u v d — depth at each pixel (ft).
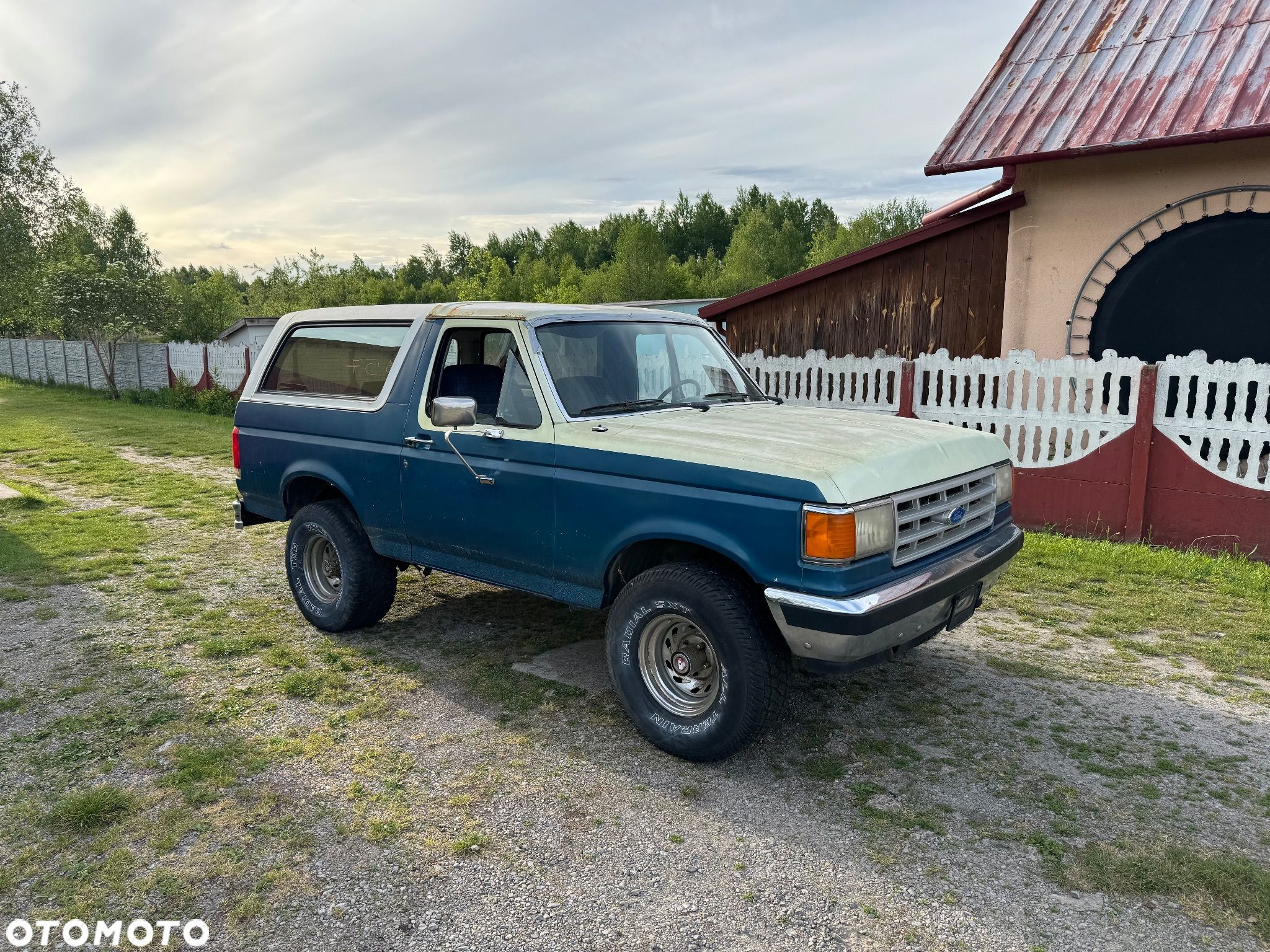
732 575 12.35
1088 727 13.83
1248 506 22.91
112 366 84.38
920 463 12.53
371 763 12.68
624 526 12.91
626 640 13.14
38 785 12.03
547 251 390.21
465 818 11.25
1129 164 29.04
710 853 10.47
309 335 18.79
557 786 12.07
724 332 40.27
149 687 15.43
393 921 9.24
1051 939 8.90
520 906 9.50
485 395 15.16
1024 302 32.07
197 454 45.03
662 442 12.73
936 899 9.57
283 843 10.66
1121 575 22.07
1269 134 24.48
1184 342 29.14
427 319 16.28
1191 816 11.20
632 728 13.85
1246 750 13.04
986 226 33.22
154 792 11.83
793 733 13.66
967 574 12.74
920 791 11.87
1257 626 18.30
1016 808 11.41
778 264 270.05
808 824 11.10
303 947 8.84
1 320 114.32
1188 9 31.14
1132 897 9.57
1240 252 27.61
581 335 15.11
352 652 17.19
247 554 25.12
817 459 11.60
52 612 19.63
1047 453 26.35
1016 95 31.63
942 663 16.58
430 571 17.60
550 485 13.82
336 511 17.88
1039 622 18.97
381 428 16.51
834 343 37.37
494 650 17.33
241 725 13.91
